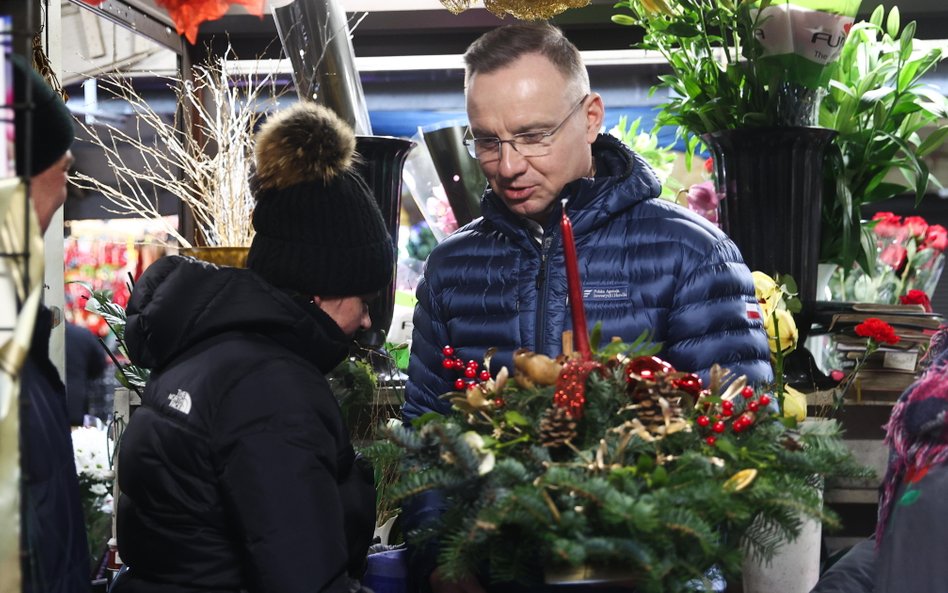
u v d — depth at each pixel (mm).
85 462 2178
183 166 2236
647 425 1173
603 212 1666
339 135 1549
